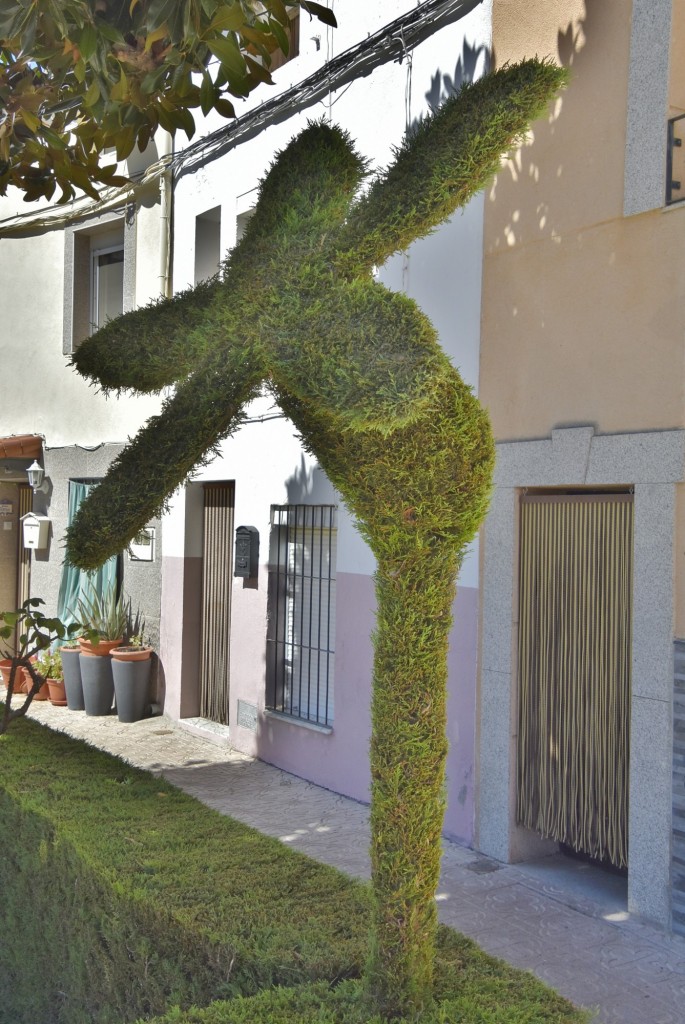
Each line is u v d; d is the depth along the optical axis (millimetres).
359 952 2795
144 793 4234
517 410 6020
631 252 5277
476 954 2896
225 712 9594
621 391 5309
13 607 13266
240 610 8938
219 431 2988
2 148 4945
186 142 10102
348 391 2398
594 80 5551
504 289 6141
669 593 4957
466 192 2693
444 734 2705
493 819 6090
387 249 2691
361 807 7152
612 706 5367
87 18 3848
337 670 7555
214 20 3936
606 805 5383
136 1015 3066
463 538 2646
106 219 11273
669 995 4309
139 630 10688
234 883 3213
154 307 3027
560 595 5738
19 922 3992
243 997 2662
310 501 7969
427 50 6898
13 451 12000
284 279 2650
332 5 7945
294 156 2850
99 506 2920
